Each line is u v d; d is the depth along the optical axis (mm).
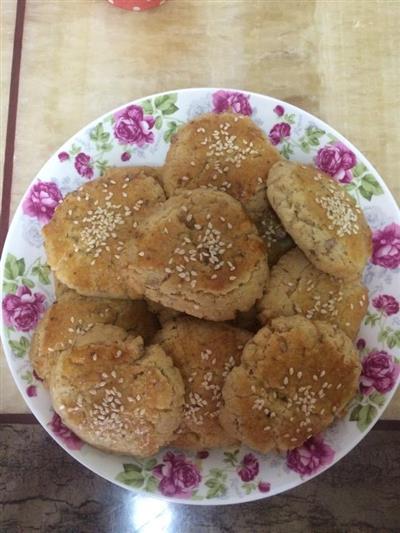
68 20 427
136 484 320
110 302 350
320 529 354
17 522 357
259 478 321
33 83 415
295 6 429
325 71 416
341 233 330
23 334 345
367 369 337
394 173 397
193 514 358
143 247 327
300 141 370
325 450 323
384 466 359
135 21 427
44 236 354
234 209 335
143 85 417
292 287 342
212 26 427
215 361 333
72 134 408
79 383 319
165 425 317
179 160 360
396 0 429
